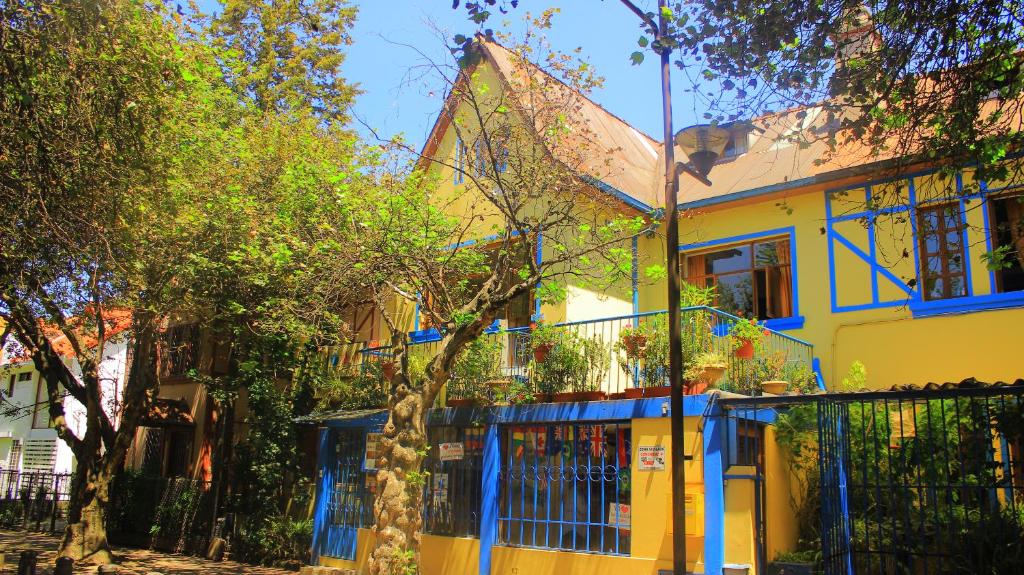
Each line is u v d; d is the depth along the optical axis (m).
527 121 11.69
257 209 12.88
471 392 12.16
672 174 8.05
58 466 24.97
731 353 10.30
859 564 8.62
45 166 8.94
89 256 10.33
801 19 7.84
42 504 21.81
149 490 18.58
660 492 9.64
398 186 12.02
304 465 16.30
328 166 11.99
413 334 15.34
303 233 12.02
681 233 14.18
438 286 11.62
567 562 10.34
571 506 10.66
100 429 15.59
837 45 8.06
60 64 8.64
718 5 7.94
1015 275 10.94
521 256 13.72
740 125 8.52
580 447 10.76
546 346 11.35
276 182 13.26
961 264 11.27
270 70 18.70
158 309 13.46
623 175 14.47
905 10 7.64
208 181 12.80
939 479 8.52
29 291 11.66
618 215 12.42
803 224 12.86
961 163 8.39
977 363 10.81
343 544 13.58
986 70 7.81
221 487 16.78
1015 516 7.83
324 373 15.95
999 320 10.73
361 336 16.89
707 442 9.18
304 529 14.66
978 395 7.14
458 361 12.26
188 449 20.05
